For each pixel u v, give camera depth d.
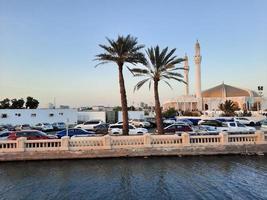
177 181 20.47
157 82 36.38
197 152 28.39
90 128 49.62
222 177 21.38
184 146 28.28
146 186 19.44
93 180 21.00
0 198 17.55
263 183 19.89
